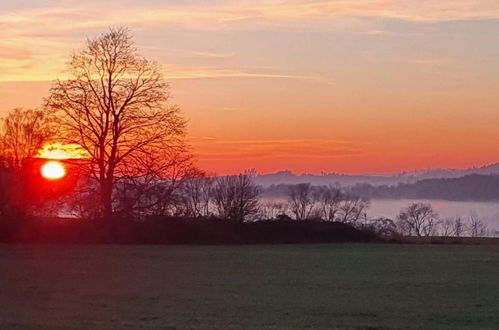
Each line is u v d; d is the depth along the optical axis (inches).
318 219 2667.3
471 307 1112.2
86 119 2229.3
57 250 2091.5
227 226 2464.3
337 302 1165.7
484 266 1787.6
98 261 1847.9
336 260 1925.4
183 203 2396.7
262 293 1278.3
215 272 1635.1
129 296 1233.4
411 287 1369.3
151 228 2358.5
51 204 2331.4
